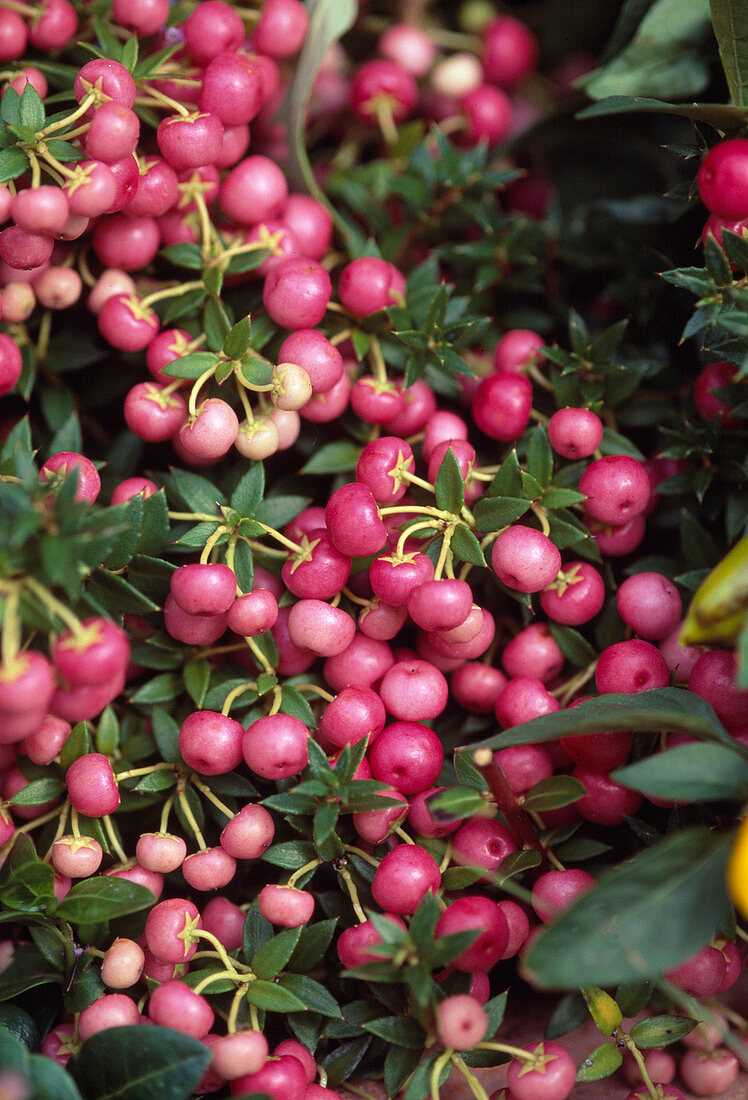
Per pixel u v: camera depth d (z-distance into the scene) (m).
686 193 0.33
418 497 0.33
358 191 0.36
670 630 0.32
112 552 0.31
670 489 0.33
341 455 0.33
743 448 0.33
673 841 0.29
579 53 0.41
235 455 0.33
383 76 0.37
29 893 0.31
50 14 0.33
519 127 0.40
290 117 0.35
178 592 0.30
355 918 0.31
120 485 0.32
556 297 0.37
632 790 0.31
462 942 0.29
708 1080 0.31
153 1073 0.29
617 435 0.33
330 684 0.32
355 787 0.30
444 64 0.39
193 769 0.31
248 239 0.33
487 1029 0.30
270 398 0.32
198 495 0.32
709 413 0.33
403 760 0.31
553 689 0.33
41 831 0.32
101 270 0.34
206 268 0.33
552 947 0.27
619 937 0.27
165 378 0.32
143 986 0.31
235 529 0.32
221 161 0.33
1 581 0.28
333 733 0.31
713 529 0.34
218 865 0.31
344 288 0.33
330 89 0.39
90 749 0.32
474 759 0.30
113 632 0.28
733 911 0.31
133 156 0.31
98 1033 0.29
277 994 0.30
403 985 0.31
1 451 0.32
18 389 0.33
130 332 0.32
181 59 0.34
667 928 0.28
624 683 0.31
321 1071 0.31
